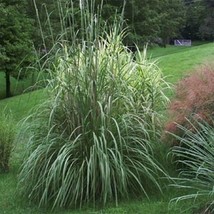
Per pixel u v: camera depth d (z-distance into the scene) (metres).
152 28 23.81
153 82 6.05
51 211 4.92
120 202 4.90
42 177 5.08
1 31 17.02
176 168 5.41
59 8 5.39
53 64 5.42
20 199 5.41
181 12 43.69
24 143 5.72
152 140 5.38
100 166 4.78
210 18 50.00
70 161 5.02
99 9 5.35
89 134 5.05
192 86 5.51
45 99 5.57
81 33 5.27
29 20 17.94
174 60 15.18
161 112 5.82
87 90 5.11
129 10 21.41
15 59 17.05
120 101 5.30
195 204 4.55
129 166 5.08
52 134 5.22
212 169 4.28
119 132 4.83
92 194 4.96
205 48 17.20
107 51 5.44
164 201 4.85
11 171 6.76
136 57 6.23
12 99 14.24
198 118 5.07
